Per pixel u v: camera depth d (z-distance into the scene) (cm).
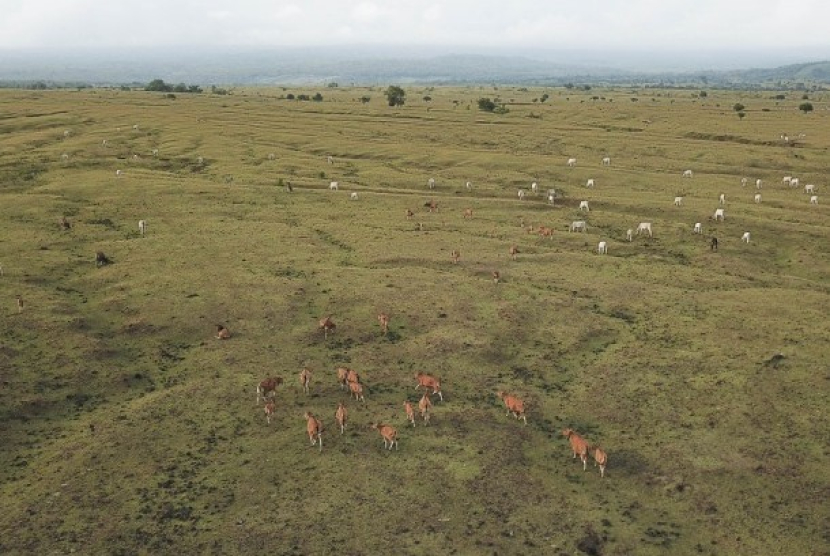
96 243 6031
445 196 8181
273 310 4641
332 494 2823
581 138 12325
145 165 9538
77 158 9638
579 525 2662
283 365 3978
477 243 6262
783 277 5594
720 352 4006
